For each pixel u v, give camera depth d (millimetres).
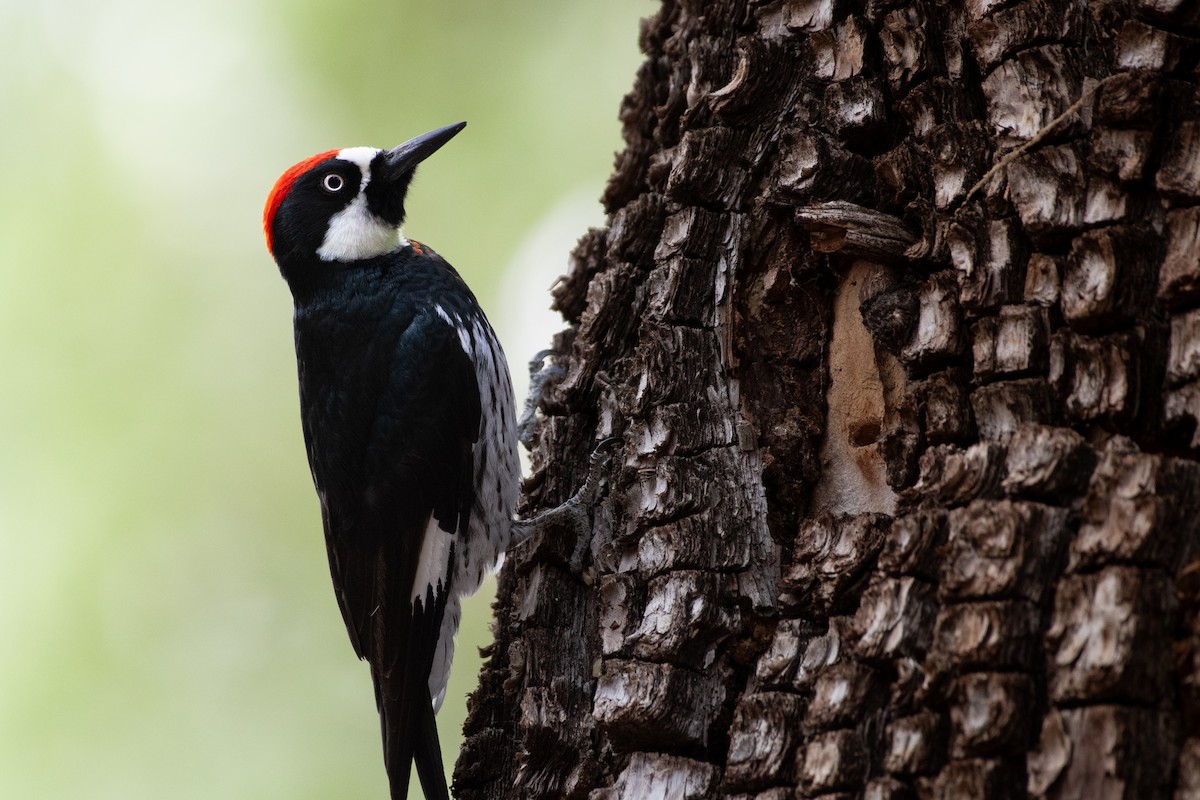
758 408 7758
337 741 13273
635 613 7465
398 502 10609
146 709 12688
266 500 13625
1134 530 5395
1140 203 6129
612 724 7094
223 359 13852
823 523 7047
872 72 7645
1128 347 5934
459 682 14023
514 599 8781
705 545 7344
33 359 13375
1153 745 5141
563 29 14016
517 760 8133
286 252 11336
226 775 12727
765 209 7871
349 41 13906
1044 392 6176
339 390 10914
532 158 13828
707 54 8617
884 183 7445
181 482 13477
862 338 7484
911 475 6746
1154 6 6215
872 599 6125
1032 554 5660
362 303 11023
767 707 6504
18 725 12297
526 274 13742
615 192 9820
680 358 7879
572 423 9180
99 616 12844
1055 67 6645
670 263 8078
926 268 7125
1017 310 6336
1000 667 5520
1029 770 5281
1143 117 6086
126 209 13797
